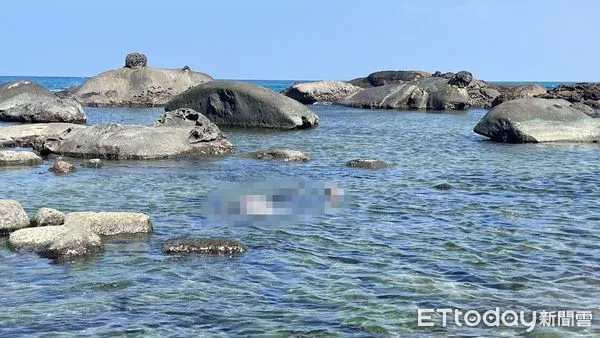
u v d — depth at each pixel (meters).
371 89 64.94
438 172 21.59
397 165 23.28
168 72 66.50
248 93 39.50
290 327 8.53
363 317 8.88
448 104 61.06
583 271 10.91
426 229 13.70
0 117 40.50
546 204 16.45
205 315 8.89
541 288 10.08
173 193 17.16
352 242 12.59
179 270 10.75
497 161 24.41
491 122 31.72
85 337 8.14
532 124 30.84
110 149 23.48
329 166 22.73
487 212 15.43
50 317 8.75
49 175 19.88
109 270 10.71
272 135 34.59
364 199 16.81
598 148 28.61
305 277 10.47
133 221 13.04
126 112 52.50
